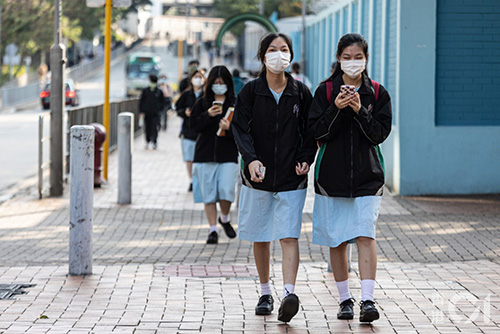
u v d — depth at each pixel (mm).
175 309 7246
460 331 6484
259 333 6445
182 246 10750
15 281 8305
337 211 6668
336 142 6582
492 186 15336
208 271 9031
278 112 6766
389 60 16656
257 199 6875
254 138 6824
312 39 37031
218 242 11031
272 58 6617
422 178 15242
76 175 8547
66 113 16984
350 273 8836
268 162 6781
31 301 7496
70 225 8594
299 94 6844
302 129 6898
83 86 71062
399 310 7160
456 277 8562
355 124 6555
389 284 8203
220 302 7527
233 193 10781
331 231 6645
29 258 9867
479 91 15344
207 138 10695
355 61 6465
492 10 15281
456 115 15375
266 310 7031
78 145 8508
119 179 14297
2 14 56500
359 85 6617
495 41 15297
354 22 23719
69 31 70188
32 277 8492
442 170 15281
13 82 57875
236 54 105562
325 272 8930
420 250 10281
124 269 9000
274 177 6758
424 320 6824
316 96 6656
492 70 15352
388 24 16672
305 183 6852
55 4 14867
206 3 109188
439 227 11883
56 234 11562
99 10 74625
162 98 25062
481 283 8250
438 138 15227
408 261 9664
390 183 15875
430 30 15133
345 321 6797
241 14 38031
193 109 10656
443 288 8016
